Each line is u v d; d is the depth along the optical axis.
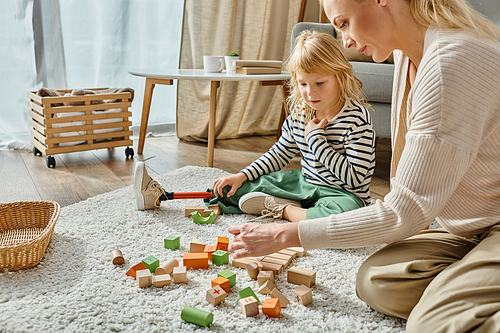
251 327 0.79
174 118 2.73
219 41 2.48
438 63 0.62
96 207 1.41
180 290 0.92
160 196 1.41
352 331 0.78
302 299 0.86
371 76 1.88
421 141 0.63
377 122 1.94
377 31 0.70
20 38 2.15
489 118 0.63
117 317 0.81
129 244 1.15
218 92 2.53
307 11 2.82
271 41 2.71
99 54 2.38
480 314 0.58
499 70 0.61
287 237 0.74
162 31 2.53
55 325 0.78
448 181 0.63
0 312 0.82
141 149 2.24
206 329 0.78
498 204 0.68
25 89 2.22
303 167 1.47
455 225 0.71
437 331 0.60
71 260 1.04
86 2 2.29
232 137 2.70
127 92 2.13
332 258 1.08
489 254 0.62
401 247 0.78
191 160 2.14
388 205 0.69
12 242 1.13
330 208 1.25
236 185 1.42
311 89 1.29
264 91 2.77
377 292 0.77
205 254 1.04
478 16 0.67
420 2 0.66
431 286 0.65
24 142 2.25
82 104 2.01
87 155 2.19
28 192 1.60
